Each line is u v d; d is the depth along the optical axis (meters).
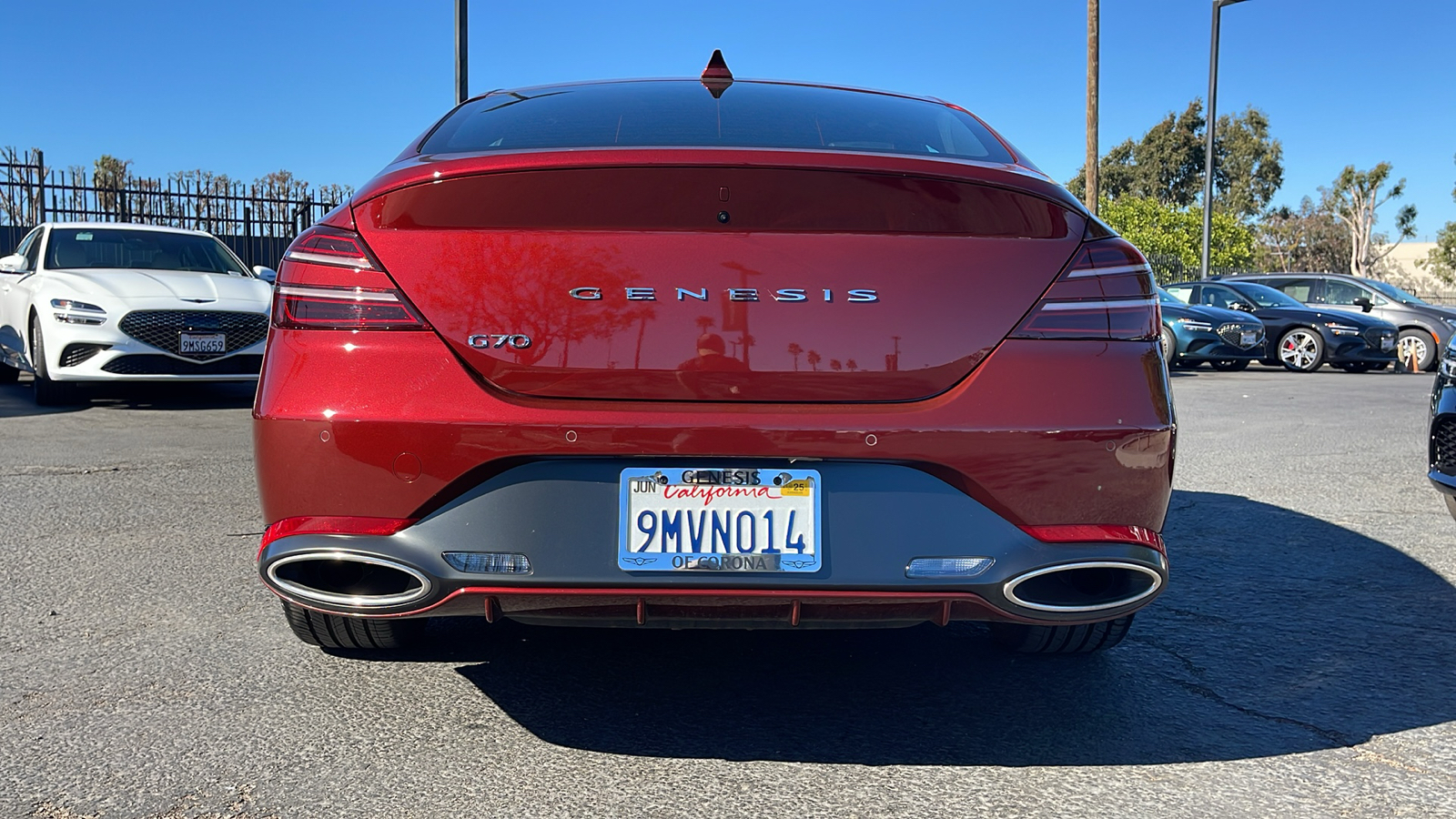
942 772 2.20
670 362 2.04
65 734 2.31
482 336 2.04
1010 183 2.13
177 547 3.87
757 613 2.06
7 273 8.76
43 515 4.34
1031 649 2.80
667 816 2.00
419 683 2.64
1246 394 10.69
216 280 8.15
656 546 2.02
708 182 2.06
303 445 2.05
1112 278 2.16
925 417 2.03
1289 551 4.08
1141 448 2.11
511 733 2.36
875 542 2.03
